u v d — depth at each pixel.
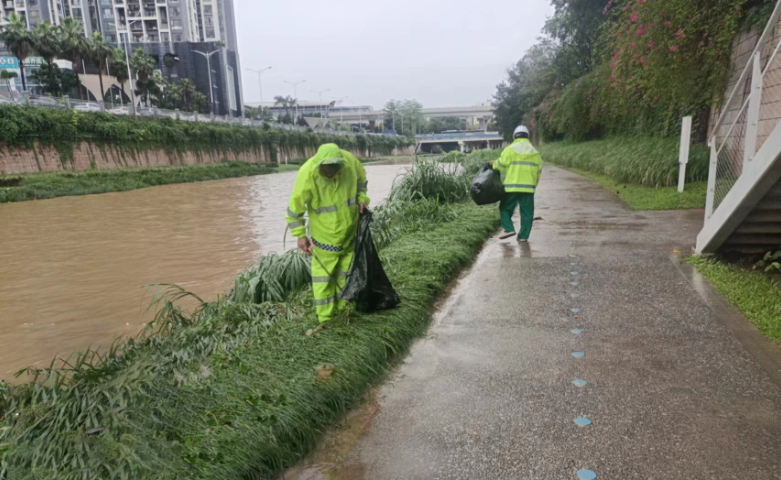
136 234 12.34
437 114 179.12
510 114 60.09
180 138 48.47
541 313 4.61
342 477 2.52
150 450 2.42
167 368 3.31
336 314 4.36
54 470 2.35
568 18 28.69
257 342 3.79
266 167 55.66
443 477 2.48
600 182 15.85
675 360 3.54
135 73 71.69
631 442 2.66
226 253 9.58
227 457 2.41
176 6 134.88
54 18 127.88
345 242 4.30
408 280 5.25
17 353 5.21
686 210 9.59
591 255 6.55
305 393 2.97
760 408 2.91
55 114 35.81
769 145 4.60
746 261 5.86
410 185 11.24
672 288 5.06
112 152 40.72
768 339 3.79
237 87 147.12
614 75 14.49
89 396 2.92
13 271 8.76
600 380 3.33
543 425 2.86
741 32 11.29
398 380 3.51
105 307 6.59
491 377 3.47
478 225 8.47
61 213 18.02
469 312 4.76
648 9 11.86
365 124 180.50
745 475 2.38
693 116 13.83
